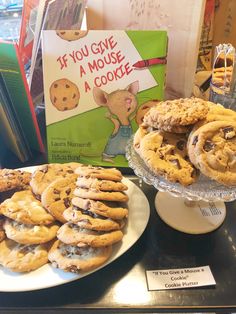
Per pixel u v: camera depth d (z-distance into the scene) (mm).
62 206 341
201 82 496
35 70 453
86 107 420
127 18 448
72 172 390
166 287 312
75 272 300
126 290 312
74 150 448
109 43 390
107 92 411
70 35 391
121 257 341
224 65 441
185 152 314
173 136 320
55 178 379
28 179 388
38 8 409
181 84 457
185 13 407
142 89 404
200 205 394
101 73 403
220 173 288
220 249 352
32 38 450
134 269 330
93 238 302
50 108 424
